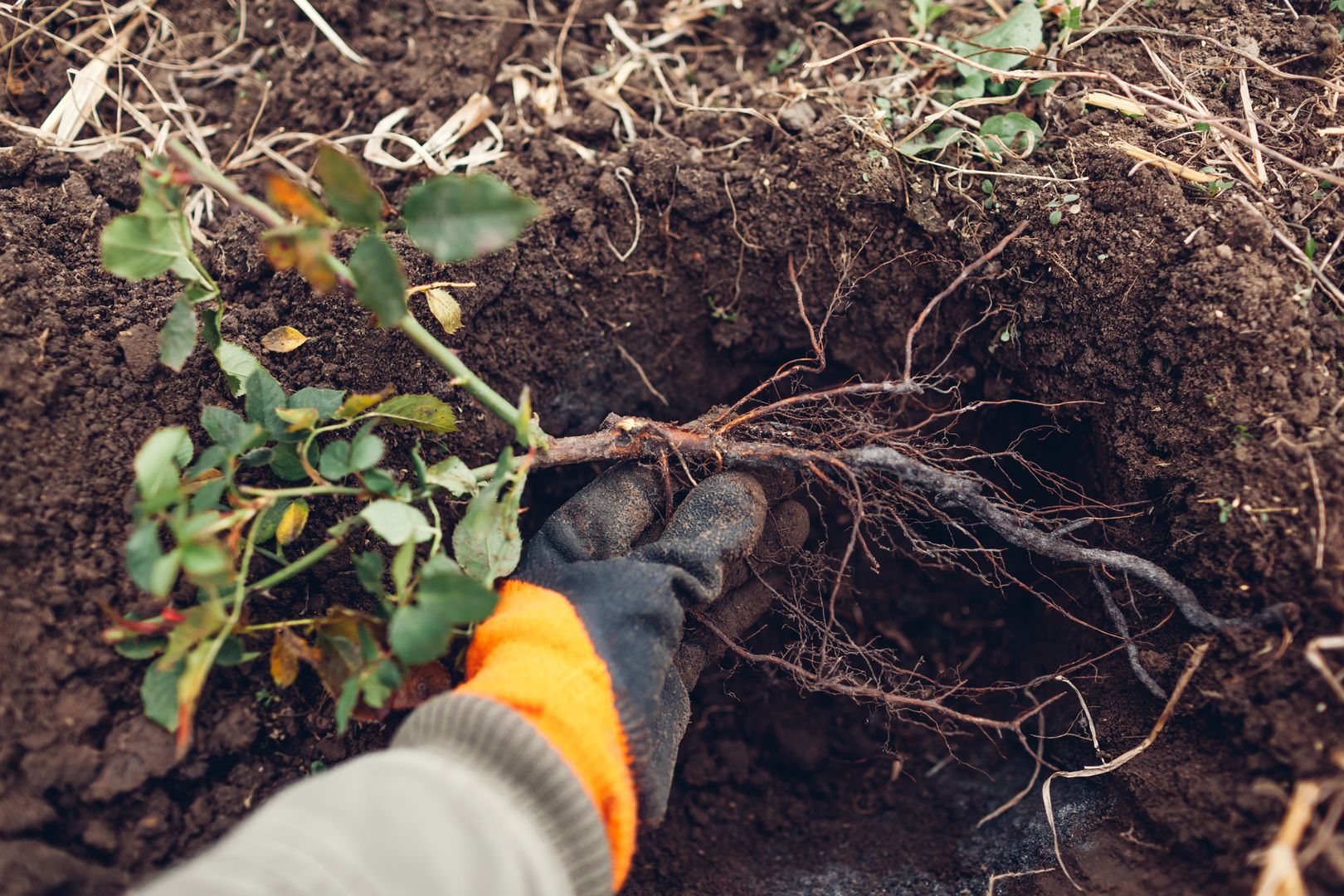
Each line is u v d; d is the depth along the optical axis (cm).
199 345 129
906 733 168
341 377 135
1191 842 113
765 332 168
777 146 156
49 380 118
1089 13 155
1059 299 141
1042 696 152
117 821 109
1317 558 112
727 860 153
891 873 144
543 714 95
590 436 128
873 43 145
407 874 76
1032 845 131
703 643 129
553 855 88
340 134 159
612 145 161
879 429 134
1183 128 139
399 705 115
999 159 146
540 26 170
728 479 127
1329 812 103
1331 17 145
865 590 179
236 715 118
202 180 97
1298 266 126
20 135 143
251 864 73
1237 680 116
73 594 113
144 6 160
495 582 124
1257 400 122
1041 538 125
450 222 92
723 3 171
